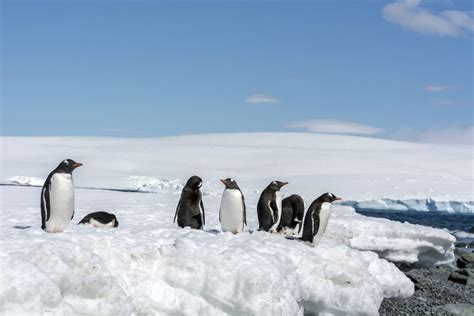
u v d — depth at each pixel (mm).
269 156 122500
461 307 12539
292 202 11844
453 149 140250
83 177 92188
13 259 6824
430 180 80375
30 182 65562
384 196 71438
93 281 7371
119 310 7414
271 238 10156
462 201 66875
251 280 8039
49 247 7289
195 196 11070
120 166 110750
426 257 15703
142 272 8242
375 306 9406
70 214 8406
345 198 72812
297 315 8445
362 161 118312
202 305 8156
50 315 6789
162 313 8109
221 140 164250
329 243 10523
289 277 8906
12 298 6609
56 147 134625
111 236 8711
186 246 8531
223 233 9828
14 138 151875
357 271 9719
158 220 13531
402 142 153750
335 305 9250
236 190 10164
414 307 12477
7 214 13328
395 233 14773
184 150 131125
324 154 124062
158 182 83750
